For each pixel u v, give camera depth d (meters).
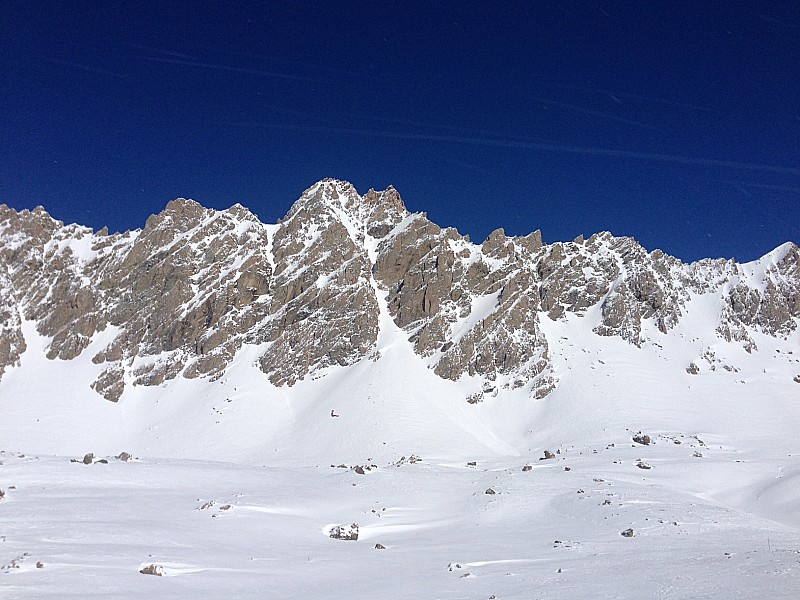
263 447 118.25
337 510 57.44
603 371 144.12
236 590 29.06
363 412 122.25
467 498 63.69
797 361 163.25
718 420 126.12
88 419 132.38
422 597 28.84
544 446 116.94
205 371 147.00
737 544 42.66
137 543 37.50
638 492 63.47
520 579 33.00
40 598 24.52
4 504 46.56
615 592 28.66
